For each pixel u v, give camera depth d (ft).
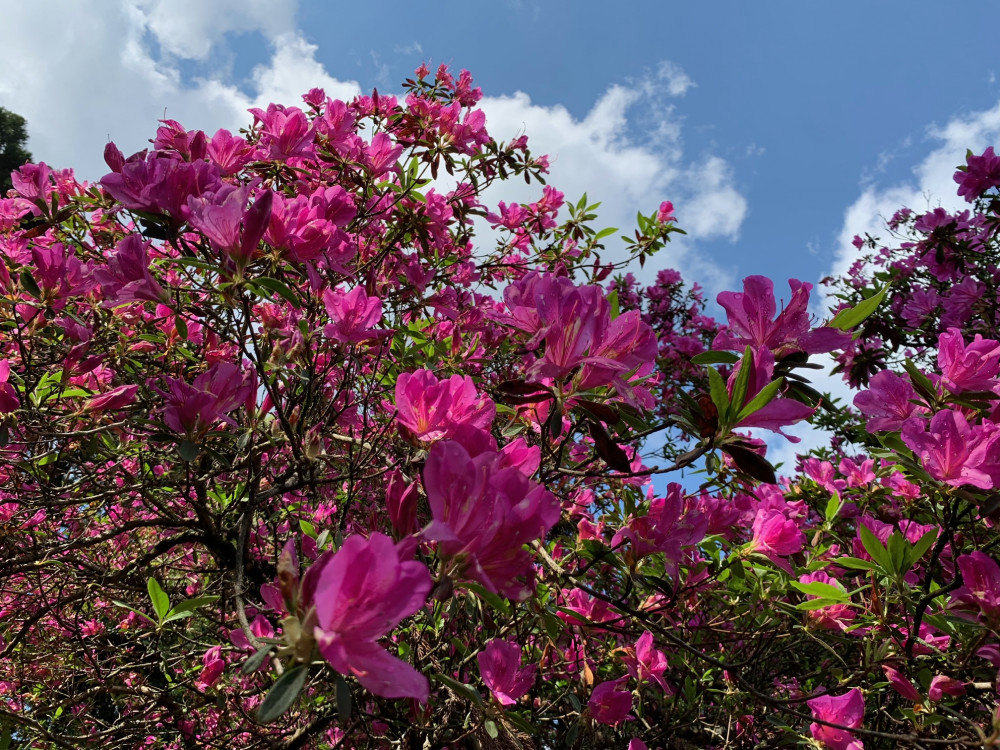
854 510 10.91
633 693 7.88
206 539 8.85
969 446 5.42
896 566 6.13
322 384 7.95
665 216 15.29
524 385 4.57
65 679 10.24
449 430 4.37
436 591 3.08
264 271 5.88
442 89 14.52
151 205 5.34
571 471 5.48
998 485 5.39
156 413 7.22
